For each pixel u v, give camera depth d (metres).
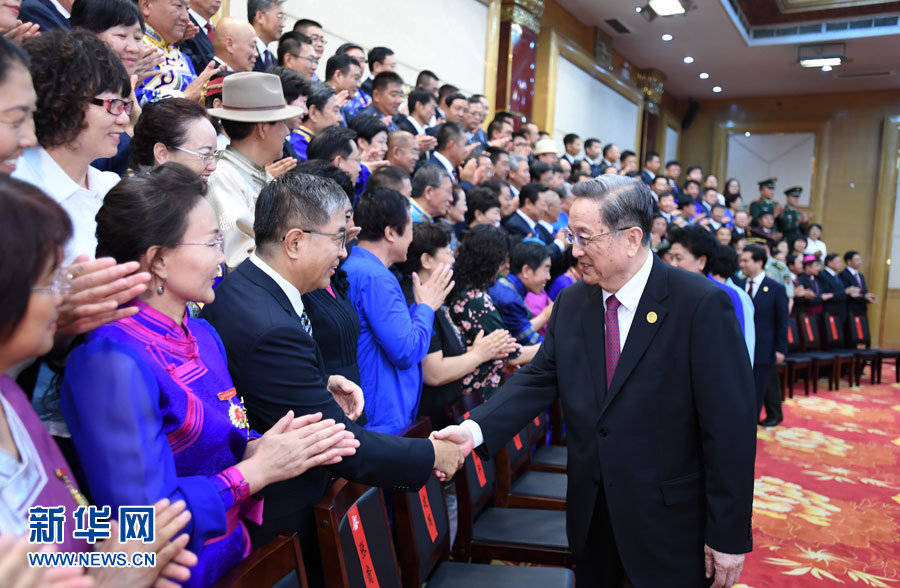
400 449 1.44
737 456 1.47
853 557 2.98
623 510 1.55
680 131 13.12
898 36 9.00
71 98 1.21
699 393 1.51
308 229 1.40
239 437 1.15
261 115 1.97
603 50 9.70
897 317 11.35
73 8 1.75
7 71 0.97
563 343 1.71
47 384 0.98
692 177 9.49
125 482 0.90
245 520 1.27
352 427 1.38
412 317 2.08
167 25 2.45
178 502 0.90
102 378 0.93
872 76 10.80
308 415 1.21
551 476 2.60
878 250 11.48
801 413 5.79
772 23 9.61
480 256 2.59
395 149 3.44
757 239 8.37
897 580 2.77
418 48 6.46
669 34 9.55
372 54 4.77
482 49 7.51
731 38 9.51
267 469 1.12
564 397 1.68
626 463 1.55
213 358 1.19
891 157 11.43
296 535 1.15
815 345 7.34
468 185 4.33
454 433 1.62
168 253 1.07
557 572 1.81
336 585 1.23
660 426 1.55
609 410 1.58
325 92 3.07
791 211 9.87
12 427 0.78
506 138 5.31
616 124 10.51
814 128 12.04
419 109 4.59
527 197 4.38
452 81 7.04
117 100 1.28
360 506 1.38
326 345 1.70
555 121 8.77
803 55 9.69
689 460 1.56
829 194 11.95
